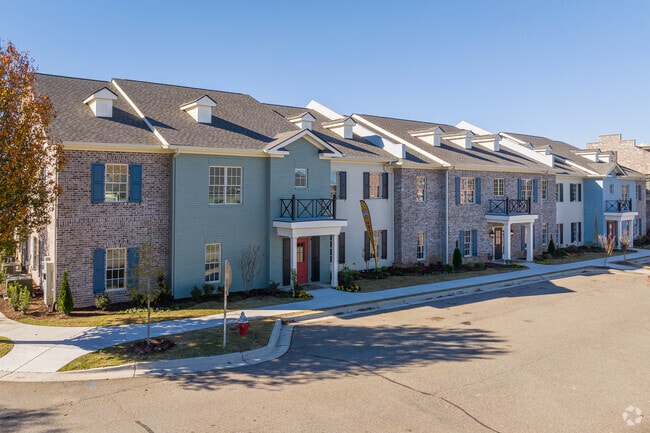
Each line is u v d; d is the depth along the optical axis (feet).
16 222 45.65
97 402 32.78
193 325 51.37
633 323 55.93
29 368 38.73
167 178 64.44
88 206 58.54
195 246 65.21
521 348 46.09
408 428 29.32
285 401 33.19
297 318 56.44
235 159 68.13
